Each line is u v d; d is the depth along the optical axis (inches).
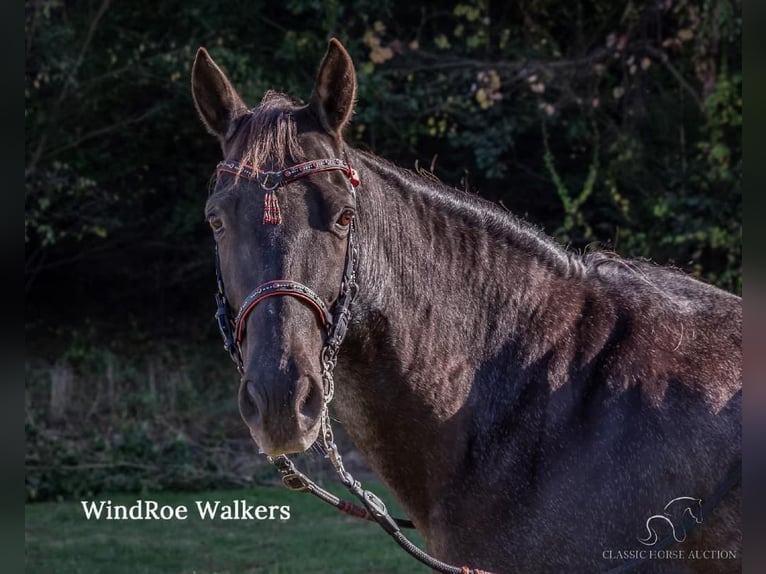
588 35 404.5
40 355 421.4
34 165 391.2
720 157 361.1
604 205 410.3
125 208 445.7
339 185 99.6
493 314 110.7
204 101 107.6
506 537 104.0
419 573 235.5
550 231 421.1
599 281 114.7
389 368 106.6
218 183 100.7
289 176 97.3
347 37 395.5
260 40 418.6
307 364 92.4
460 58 406.9
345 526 284.8
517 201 427.2
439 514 107.0
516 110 408.2
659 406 104.5
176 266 464.1
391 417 107.7
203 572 239.3
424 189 113.1
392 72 395.2
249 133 100.4
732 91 361.4
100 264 460.4
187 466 344.2
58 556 256.5
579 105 393.7
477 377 109.0
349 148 107.7
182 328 454.9
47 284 456.8
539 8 406.6
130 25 410.3
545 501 103.4
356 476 339.0
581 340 109.9
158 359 419.2
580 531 102.5
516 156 424.8
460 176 426.3
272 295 93.6
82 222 429.1
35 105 395.5
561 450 104.8
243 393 91.9
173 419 374.0
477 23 406.9
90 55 405.7
